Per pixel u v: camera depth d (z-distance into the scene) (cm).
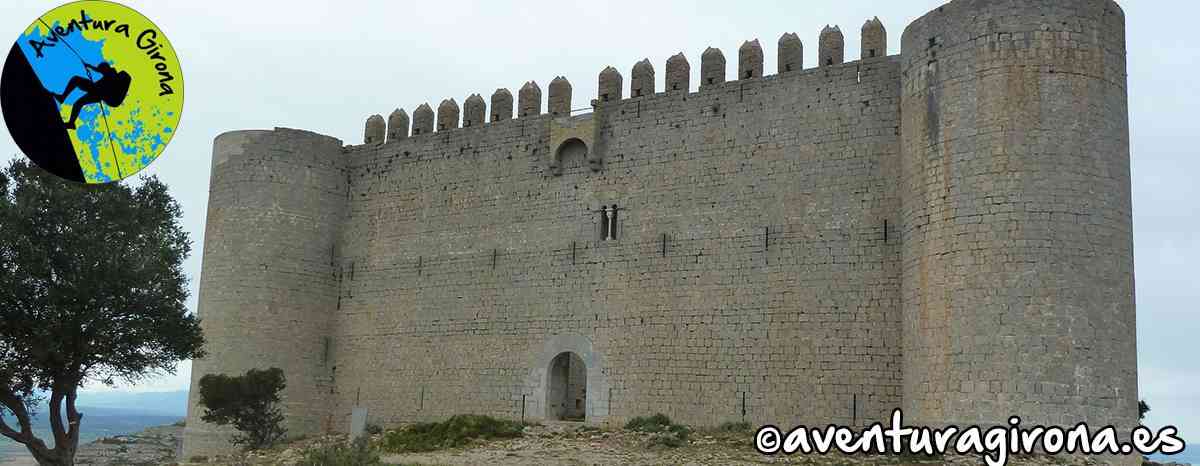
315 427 4588
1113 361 2833
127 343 2853
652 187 3900
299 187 4712
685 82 3947
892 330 3312
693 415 3625
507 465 2933
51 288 2742
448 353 4300
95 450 6016
